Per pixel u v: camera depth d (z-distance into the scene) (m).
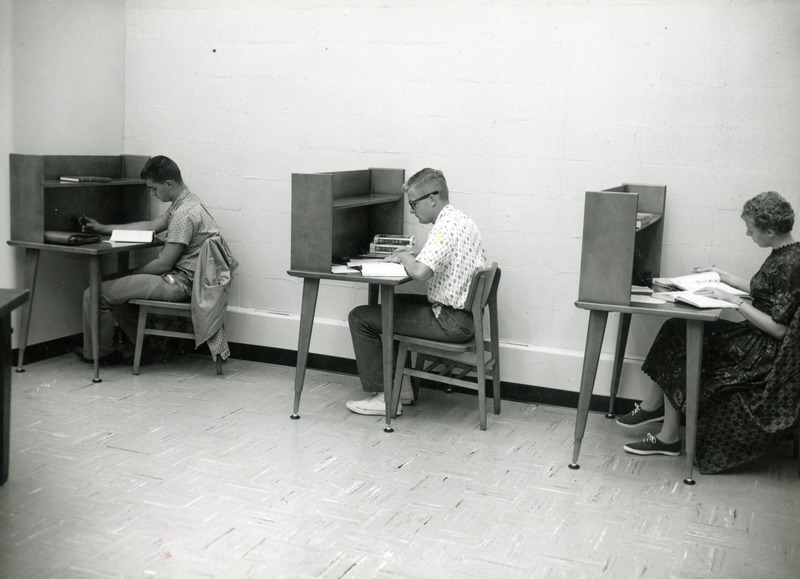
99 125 5.18
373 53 4.69
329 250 3.98
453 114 4.56
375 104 4.73
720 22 4.03
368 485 3.37
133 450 3.65
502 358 4.57
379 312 4.21
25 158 4.55
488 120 4.49
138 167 5.26
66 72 4.93
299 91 4.89
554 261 4.46
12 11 4.57
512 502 3.26
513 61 4.40
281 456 3.65
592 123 4.30
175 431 3.91
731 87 4.05
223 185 5.16
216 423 4.04
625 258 3.44
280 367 5.07
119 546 2.79
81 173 4.98
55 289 5.00
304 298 4.09
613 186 4.31
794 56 3.93
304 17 4.82
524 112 4.41
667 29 4.12
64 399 4.30
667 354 3.69
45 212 4.74
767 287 3.51
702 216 4.19
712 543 2.96
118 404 4.27
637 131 4.23
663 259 4.29
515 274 4.54
